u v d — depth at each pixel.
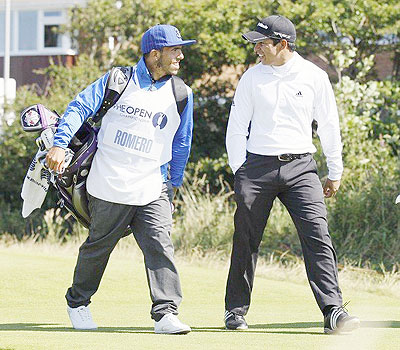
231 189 64.62
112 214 20.17
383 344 18.23
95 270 20.70
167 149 20.38
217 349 17.16
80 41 73.94
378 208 48.09
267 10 65.19
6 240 61.19
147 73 20.08
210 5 66.50
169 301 19.98
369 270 42.97
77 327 20.92
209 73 69.38
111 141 20.11
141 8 70.19
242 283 21.12
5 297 29.97
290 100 20.56
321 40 64.50
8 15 83.75
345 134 53.88
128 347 17.27
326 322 20.11
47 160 19.50
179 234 50.53
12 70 97.06
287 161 20.62
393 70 66.75
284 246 48.59
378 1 63.91
